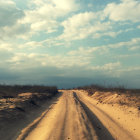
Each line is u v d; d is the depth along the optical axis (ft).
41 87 159.84
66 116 48.70
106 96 95.66
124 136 35.94
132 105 58.44
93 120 47.65
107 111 62.75
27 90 135.13
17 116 44.55
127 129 40.50
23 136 32.01
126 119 47.60
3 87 120.78
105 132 37.52
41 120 46.57
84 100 110.63
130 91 85.15
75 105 74.69
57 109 64.85
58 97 132.46
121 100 69.67
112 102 73.15
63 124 39.04
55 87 211.20
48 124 40.65
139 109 51.85
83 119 44.42
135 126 40.96
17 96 87.45
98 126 41.63
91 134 32.83
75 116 47.75
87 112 59.88
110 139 33.22
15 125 38.24
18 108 52.34
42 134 32.60
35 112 58.59
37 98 89.35
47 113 57.93
